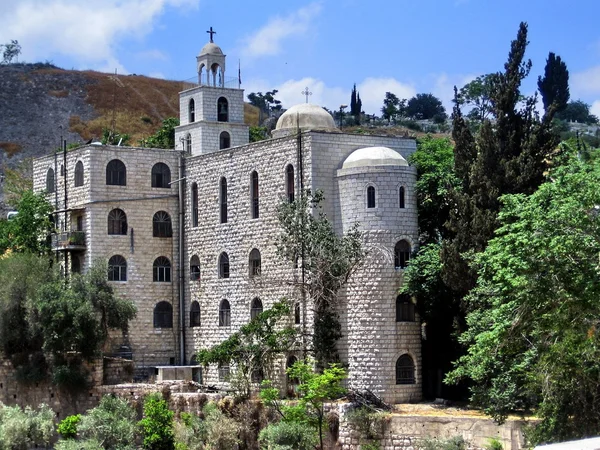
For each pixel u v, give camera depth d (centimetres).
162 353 9175
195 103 9938
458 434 6731
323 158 8012
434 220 8056
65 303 8138
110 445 7344
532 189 7350
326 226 7638
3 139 17675
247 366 7806
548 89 16125
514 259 5366
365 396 7531
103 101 19762
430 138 9288
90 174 9100
